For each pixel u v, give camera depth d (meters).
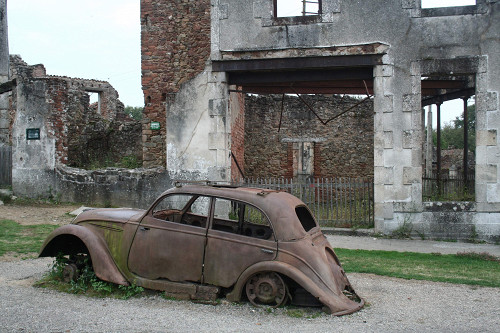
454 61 10.92
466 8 10.91
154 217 5.67
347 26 11.26
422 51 11.05
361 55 11.17
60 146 13.91
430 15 11.03
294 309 5.13
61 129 13.98
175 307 5.14
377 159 11.16
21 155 13.84
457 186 14.23
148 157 13.40
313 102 19.27
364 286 6.56
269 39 11.59
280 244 5.08
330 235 11.36
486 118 10.83
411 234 11.02
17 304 5.17
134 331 4.40
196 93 12.18
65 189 13.52
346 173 19.45
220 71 11.91
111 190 13.05
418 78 11.03
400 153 11.09
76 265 6.08
